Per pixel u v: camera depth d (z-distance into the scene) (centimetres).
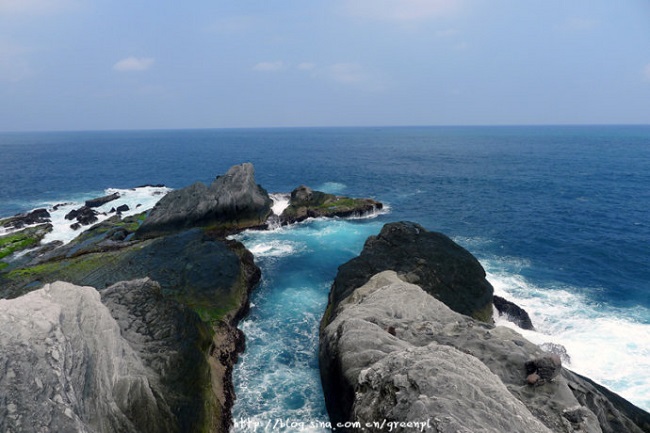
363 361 1956
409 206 6925
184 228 5128
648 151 15312
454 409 1402
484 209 6562
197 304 3109
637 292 3541
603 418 1852
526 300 3412
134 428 1619
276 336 2984
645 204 6500
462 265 3378
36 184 9450
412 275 3178
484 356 2066
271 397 2355
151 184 9294
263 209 5834
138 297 2431
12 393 1248
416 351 1825
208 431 1961
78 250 4488
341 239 5100
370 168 11800
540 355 2038
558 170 10494
